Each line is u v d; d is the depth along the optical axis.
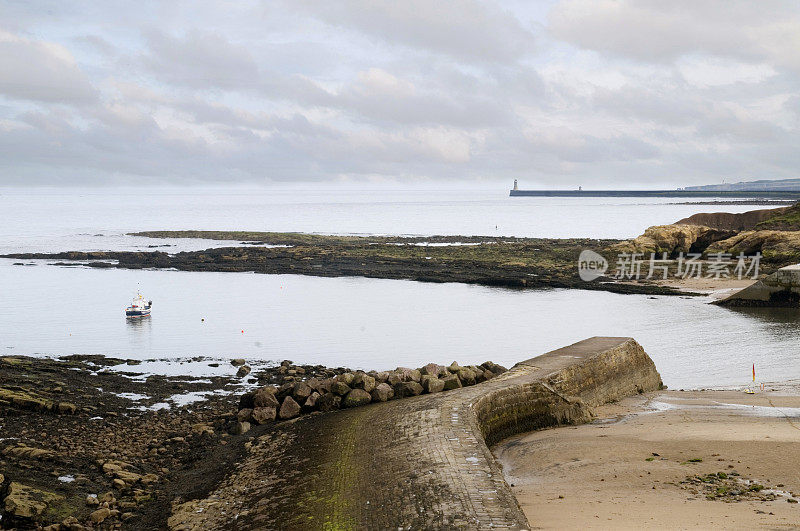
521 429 28.67
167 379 38.62
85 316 63.78
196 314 65.31
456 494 17.47
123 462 23.78
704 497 19.25
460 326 59.03
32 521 19.02
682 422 29.09
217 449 25.48
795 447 23.64
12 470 22.34
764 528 16.47
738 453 23.34
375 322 60.97
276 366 42.88
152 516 19.55
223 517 18.95
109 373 39.44
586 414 31.03
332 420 27.05
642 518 17.50
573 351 35.81
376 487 18.91
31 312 66.06
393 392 30.03
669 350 49.41
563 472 22.56
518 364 33.69
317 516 17.83
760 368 43.41
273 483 20.94
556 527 16.95
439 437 22.17
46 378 36.72
